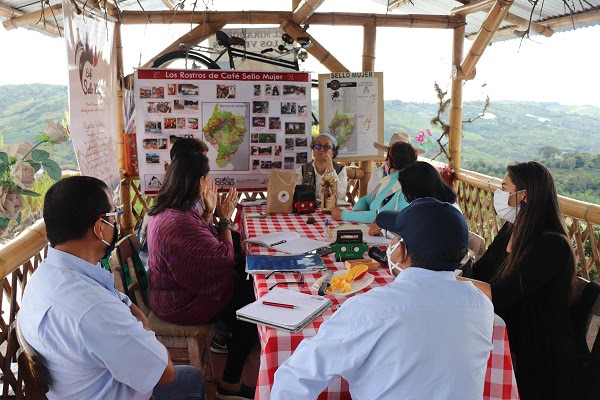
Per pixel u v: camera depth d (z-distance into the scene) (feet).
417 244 4.38
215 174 15.35
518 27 16.60
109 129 13.55
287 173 12.06
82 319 4.47
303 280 7.40
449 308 4.19
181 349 8.75
